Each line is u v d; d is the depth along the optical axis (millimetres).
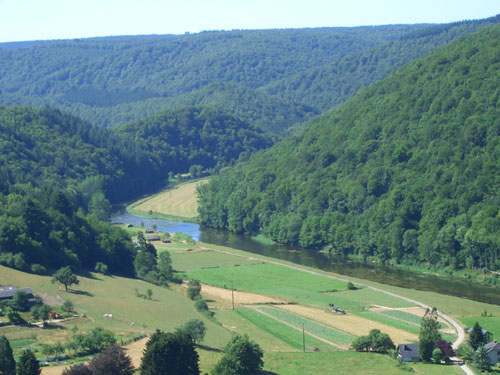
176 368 126938
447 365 153375
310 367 148500
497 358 153250
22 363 123188
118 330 164500
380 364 152000
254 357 143125
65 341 152250
